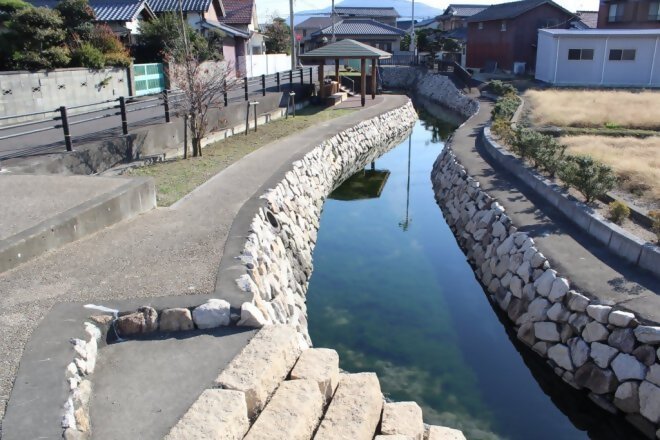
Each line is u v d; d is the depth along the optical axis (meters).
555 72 28.38
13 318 4.32
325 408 3.73
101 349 4.18
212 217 7.28
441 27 58.97
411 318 7.76
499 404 5.95
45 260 5.59
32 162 8.49
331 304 8.15
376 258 9.98
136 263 5.56
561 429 5.60
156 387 3.67
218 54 24.44
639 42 27.14
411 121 24.70
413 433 3.52
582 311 6.02
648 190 9.38
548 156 10.46
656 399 5.10
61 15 17.86
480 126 18.39
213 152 12.56
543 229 8.09
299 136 15.07
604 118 16.64
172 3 26.50
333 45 22.39
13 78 14.23
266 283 6.00
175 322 4.41
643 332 5.31
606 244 7.34
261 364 3.75
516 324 7.20
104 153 9.94
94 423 3.32
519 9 34.38
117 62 18.44
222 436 3.07
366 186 15.15
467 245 10.12
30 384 3.45
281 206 8.98
